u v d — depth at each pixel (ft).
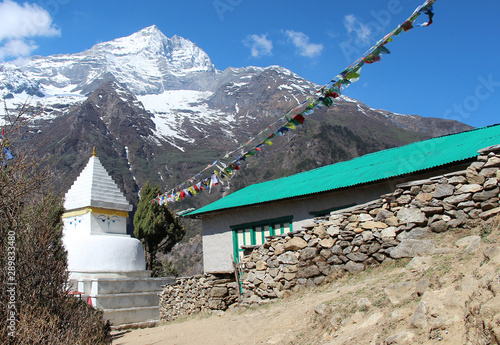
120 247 79.71
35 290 30.53
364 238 37.09
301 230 41.24
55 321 29.96
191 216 68.90
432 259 30.01
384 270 34.50
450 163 41.88
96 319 38.73
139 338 49.34
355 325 25.62
